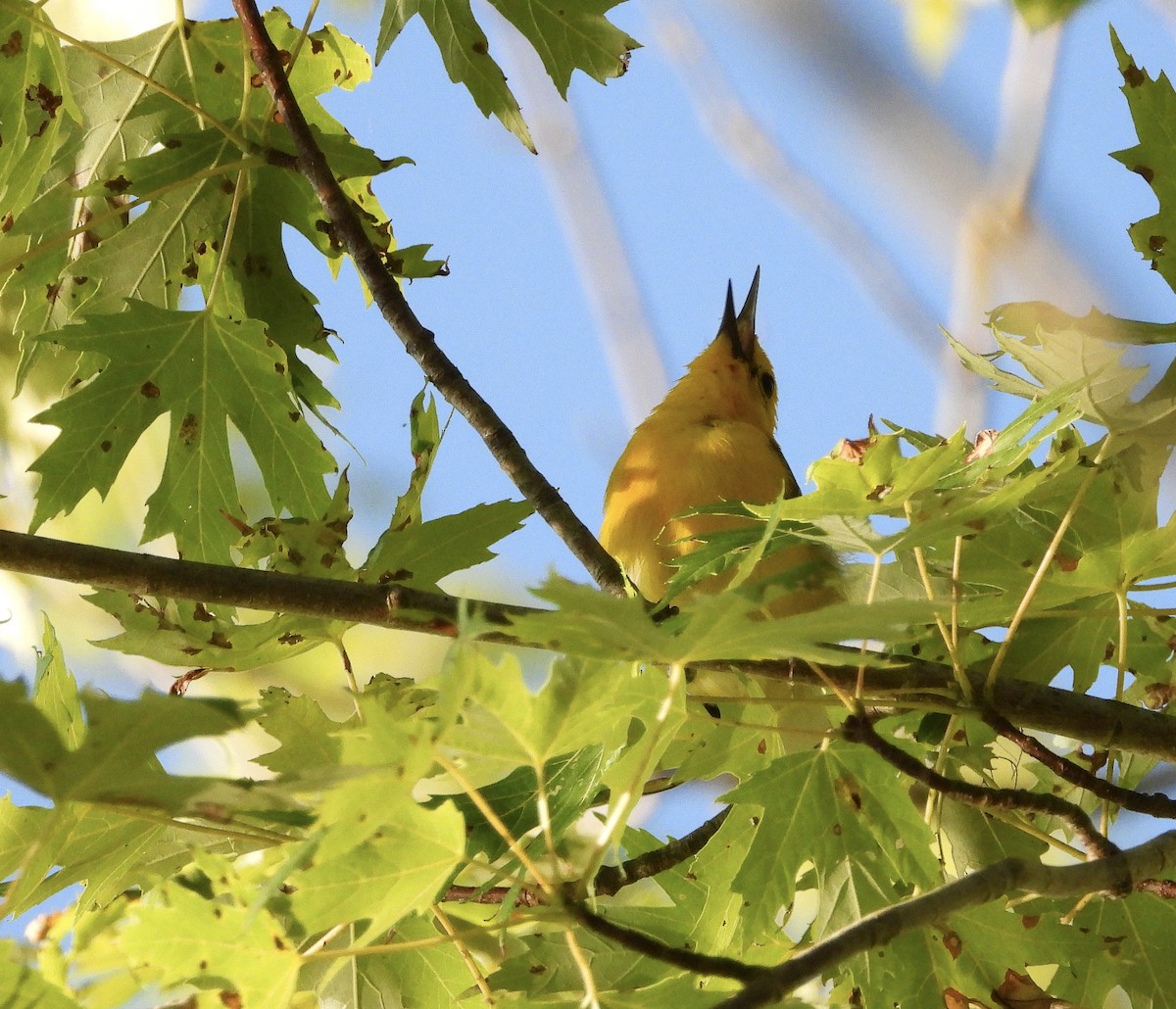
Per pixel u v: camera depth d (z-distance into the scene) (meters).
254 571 6.02
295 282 8.22
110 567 5.99
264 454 7.56
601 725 4.24
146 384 7.33
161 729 3.60
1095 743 6.09
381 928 4.04
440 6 7.63
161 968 4.14
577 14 7.45
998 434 5.52
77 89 7.99
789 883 5.85
